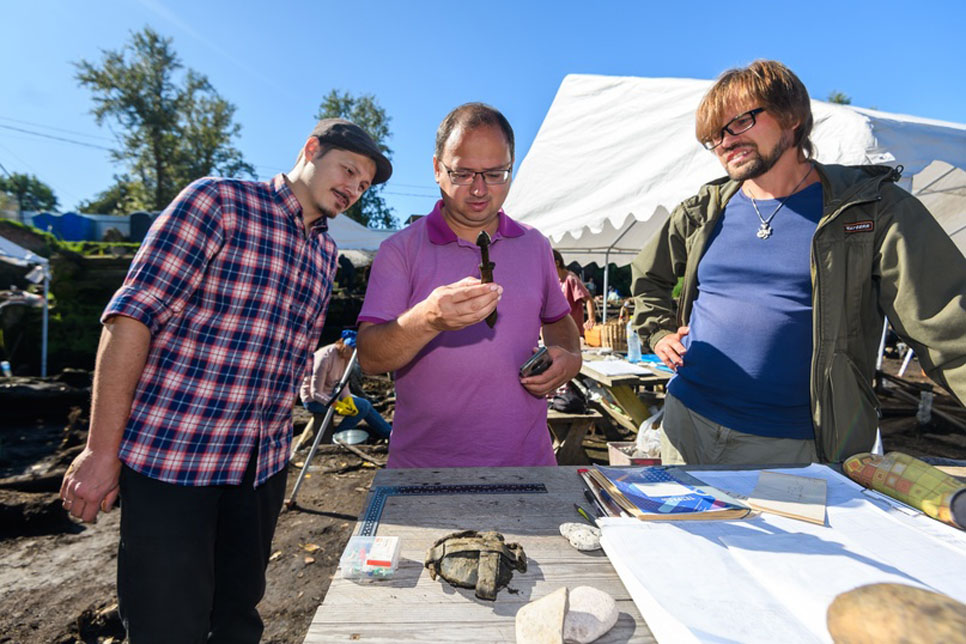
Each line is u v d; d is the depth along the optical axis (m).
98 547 3.07
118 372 1.33
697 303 1.75
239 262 1.50
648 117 4.00
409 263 1.51
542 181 4.71
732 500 0.98
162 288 1.37
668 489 1.05
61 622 2.38
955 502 0.90
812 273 1.42
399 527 0.94
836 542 0.83
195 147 35.53
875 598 0.66
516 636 0.64
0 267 9.45
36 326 8.85
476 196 1.39
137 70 33.69
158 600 1.40
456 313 1.07
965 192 5.01
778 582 0.71
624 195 3.66
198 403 1.46
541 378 1.42
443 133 1.40
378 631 0.66
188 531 1.45
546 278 1.69
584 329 5.88
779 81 1.36
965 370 1.15
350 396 4.88
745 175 1.48
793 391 1.49
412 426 1.53
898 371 7.86
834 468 1.20
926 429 4.89
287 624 2.36
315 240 1.75
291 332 1.65
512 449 1.49
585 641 0.64
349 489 3.90
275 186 1.65
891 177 1.38
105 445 1.34
